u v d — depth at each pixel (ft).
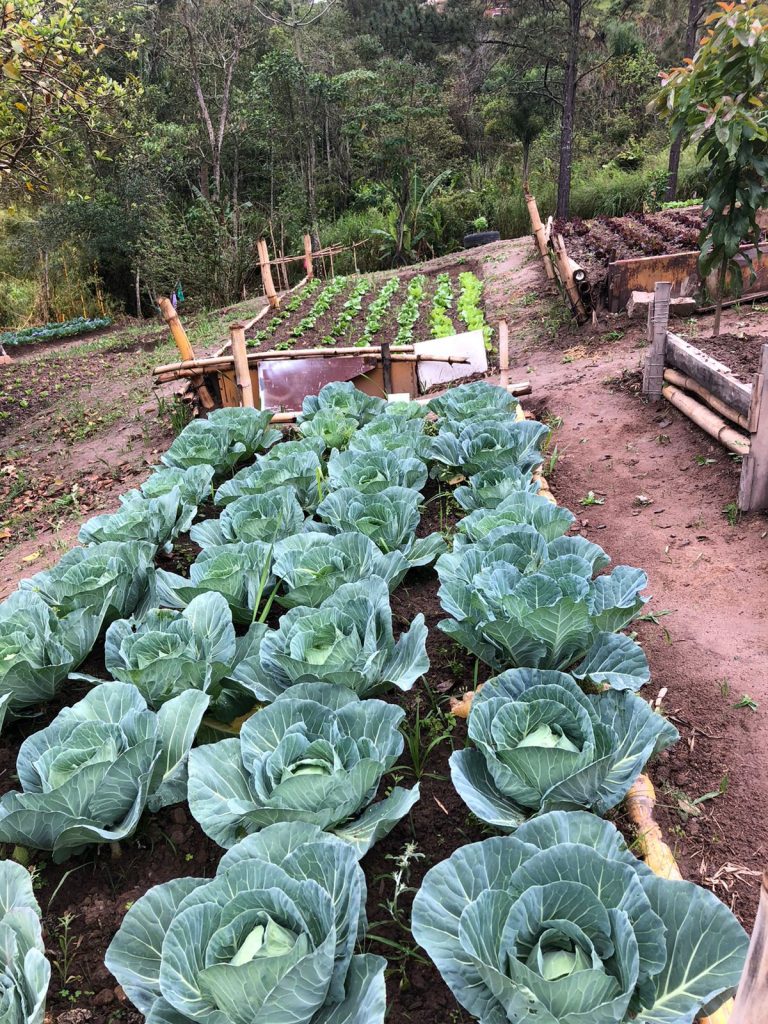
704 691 10.94
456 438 16.47
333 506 13.69
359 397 20.61
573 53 56.90
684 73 21.11
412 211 78.74
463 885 6.08
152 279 79.05
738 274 22.71
